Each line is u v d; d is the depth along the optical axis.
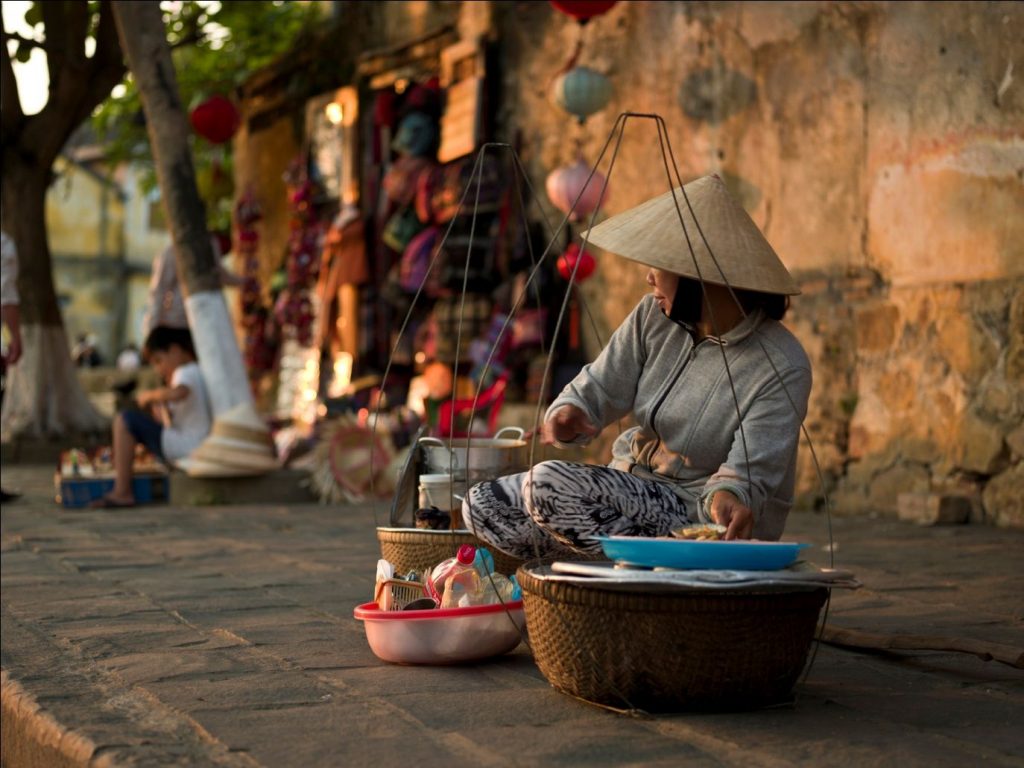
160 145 8.38
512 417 9.55
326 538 6.10
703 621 2.53
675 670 2.56
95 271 41.88
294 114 13.38
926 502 6.59
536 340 9.26
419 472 3.99
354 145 11.77
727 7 8.10
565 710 2.64
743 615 2.53
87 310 41.91
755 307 3.03
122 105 16.00
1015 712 2.64
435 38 11.02
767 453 2.89
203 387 8.16
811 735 2.44
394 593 3.26
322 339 11.70
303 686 2.90
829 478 7.39
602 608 2.57
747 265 2.95
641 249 2.97
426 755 2.31
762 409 2.95
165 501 8.16
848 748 2.35
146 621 3.84
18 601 4.25
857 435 7.23
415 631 3.07
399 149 10.70
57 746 2.56
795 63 7.60
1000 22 6.33
